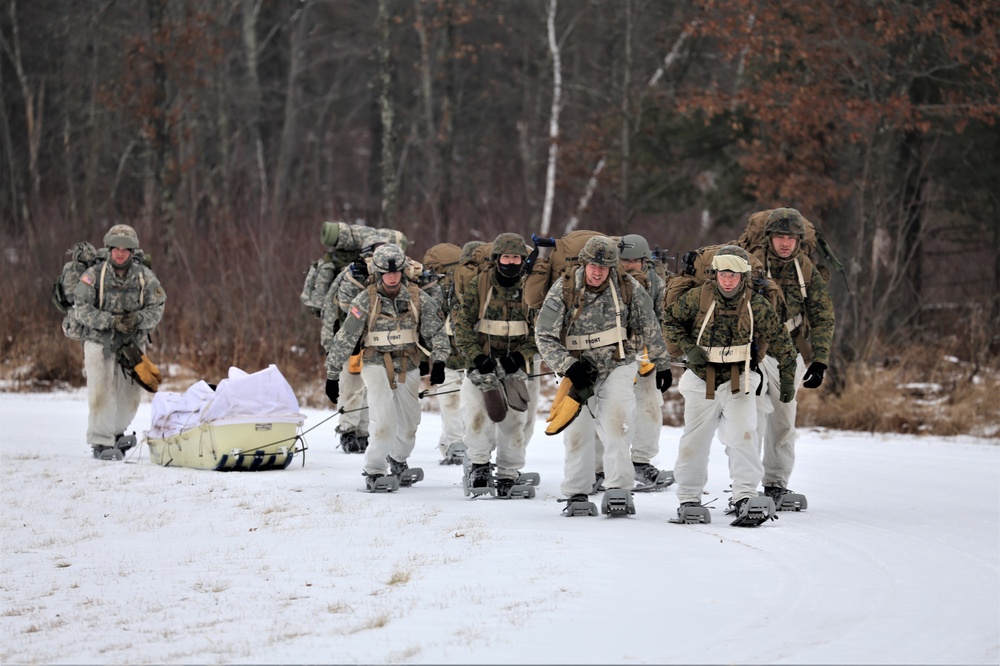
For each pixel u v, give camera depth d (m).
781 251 22.38
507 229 68.56
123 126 88.06
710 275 21.17
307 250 57.06
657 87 72.19
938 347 49.50
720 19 56.22
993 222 61.62
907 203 59.88
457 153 102.25
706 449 21.64
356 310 24.83
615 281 21.86
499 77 106.00
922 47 54.69
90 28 87.81
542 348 21.89
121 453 30.41
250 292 54.47
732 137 61.97
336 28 109.75
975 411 40.72
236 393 28.22
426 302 25.06
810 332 22.53
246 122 101.88
